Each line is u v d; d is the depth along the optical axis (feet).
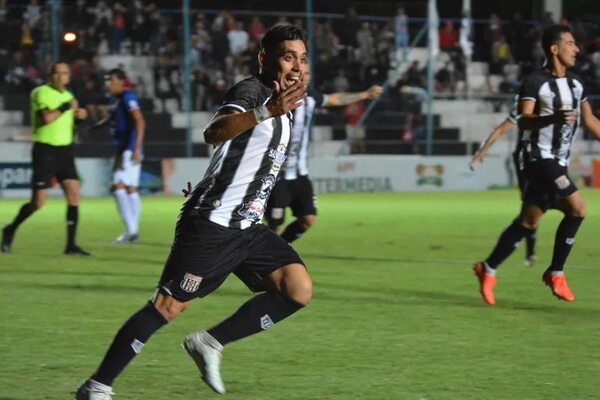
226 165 36.09
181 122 200.23
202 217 36.19
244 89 35.06
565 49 61.41
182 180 186.19
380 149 208.33
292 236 78.13
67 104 86.43
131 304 60.95
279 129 36.29
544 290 68.08
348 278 74.18
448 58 227.20
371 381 41.27
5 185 174.19
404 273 77.30
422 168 203.10
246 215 36.68
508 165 210.18
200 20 205.05
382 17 237.45
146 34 201.46
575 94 61.87
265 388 40.04
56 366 43.62
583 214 60.34
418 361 45.19
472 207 155.43
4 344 48.47
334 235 110.11
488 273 61.57
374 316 57.16
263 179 36.65
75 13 192.85
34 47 191.62
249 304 38.06
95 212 142.61
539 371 43.24
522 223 61.26
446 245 99.55
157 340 49.70
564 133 60.85
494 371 43.21
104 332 51.67
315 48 207.00
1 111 191.21
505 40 232.73
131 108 98.07
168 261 36.78
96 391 35.37
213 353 37.50
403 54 219.20
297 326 53.78
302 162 76.23
